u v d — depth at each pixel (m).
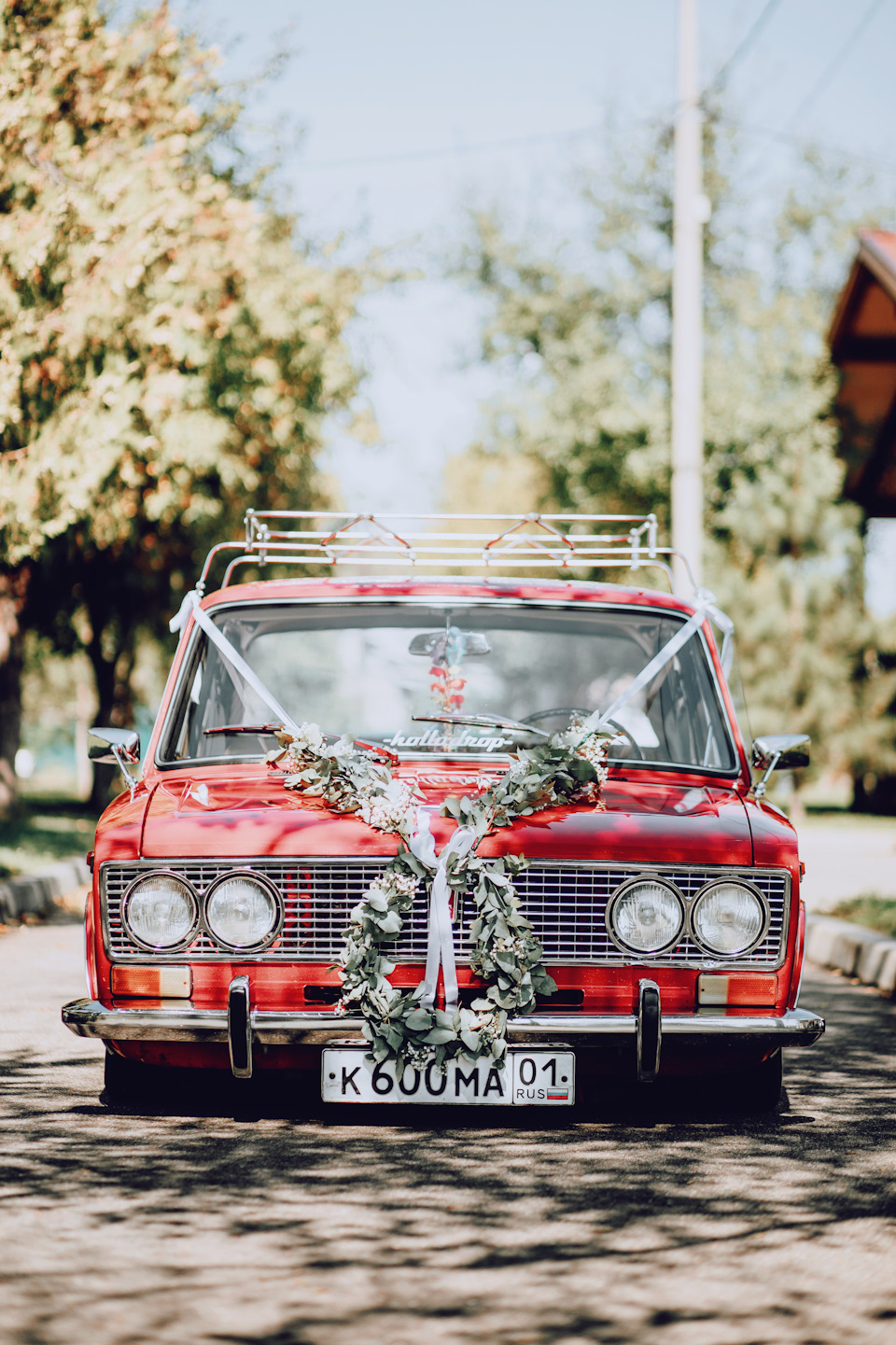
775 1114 5.70
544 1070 4.89
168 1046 5.15
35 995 8.03
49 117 11.92
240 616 6.16
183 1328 3.49
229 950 4.96
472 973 4.95
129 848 5.01
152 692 38.28
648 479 32.62
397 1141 5.15
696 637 6.21
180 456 15.46
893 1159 5.04
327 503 22.69
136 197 11.92
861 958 9.86
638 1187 4.65
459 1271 3.89
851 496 32.31
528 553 6.59
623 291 35.00
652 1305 3.69
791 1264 3.99
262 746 5.92
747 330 33.97
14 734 18.59
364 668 6.09
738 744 5.97
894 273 27.12
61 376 12.34
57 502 12.64
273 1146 5.05
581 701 6.10
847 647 29.16
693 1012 5.03
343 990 4.89
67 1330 3.47
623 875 5.04
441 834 5.00
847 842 21.61
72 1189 4.52
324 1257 3.97
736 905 5.06
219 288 15.08
